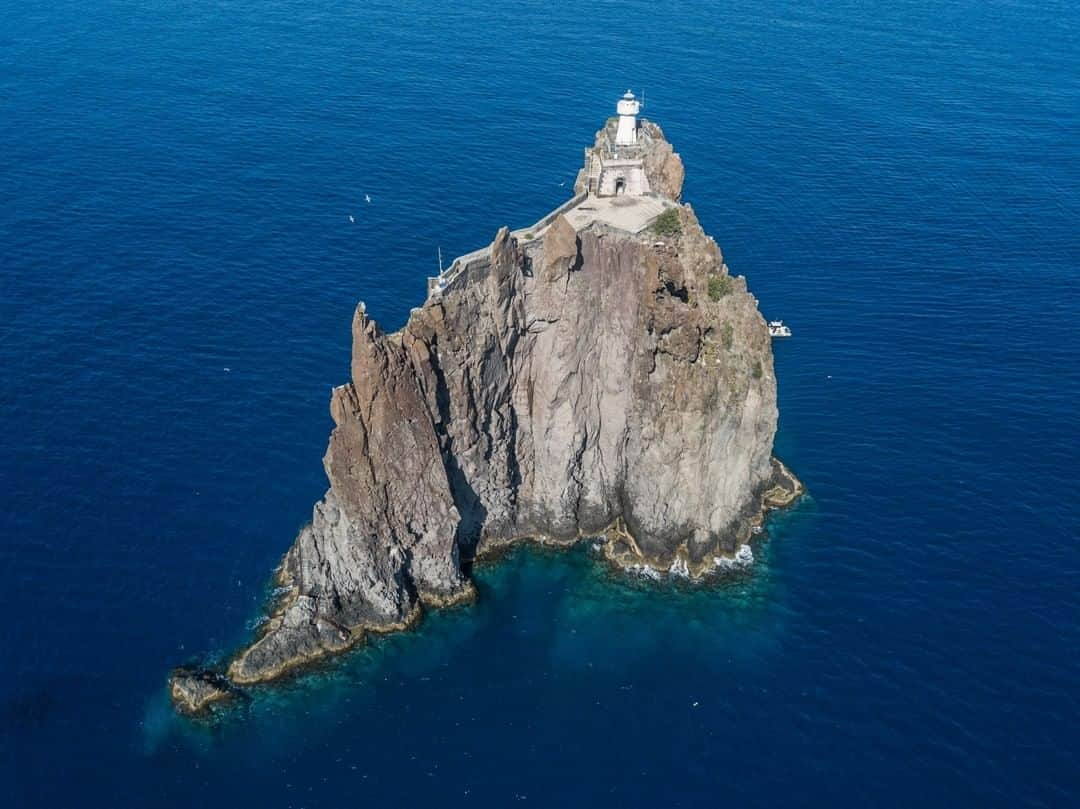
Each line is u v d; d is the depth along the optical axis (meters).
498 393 104.38
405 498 98.38
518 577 105.75
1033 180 198.12
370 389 93.50
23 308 143.12
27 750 85.75
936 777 83.81
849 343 142.50
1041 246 172.25
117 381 129.38
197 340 137.75
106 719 88.69
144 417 123.56
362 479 95.25
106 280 150.25
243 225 166.38
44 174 181.38
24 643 95.00
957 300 154.25
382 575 98.00
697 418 101.44
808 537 108.75
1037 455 120.38
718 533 106.50
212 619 98.44
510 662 95.56
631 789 83.44
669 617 100.44
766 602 101.38
